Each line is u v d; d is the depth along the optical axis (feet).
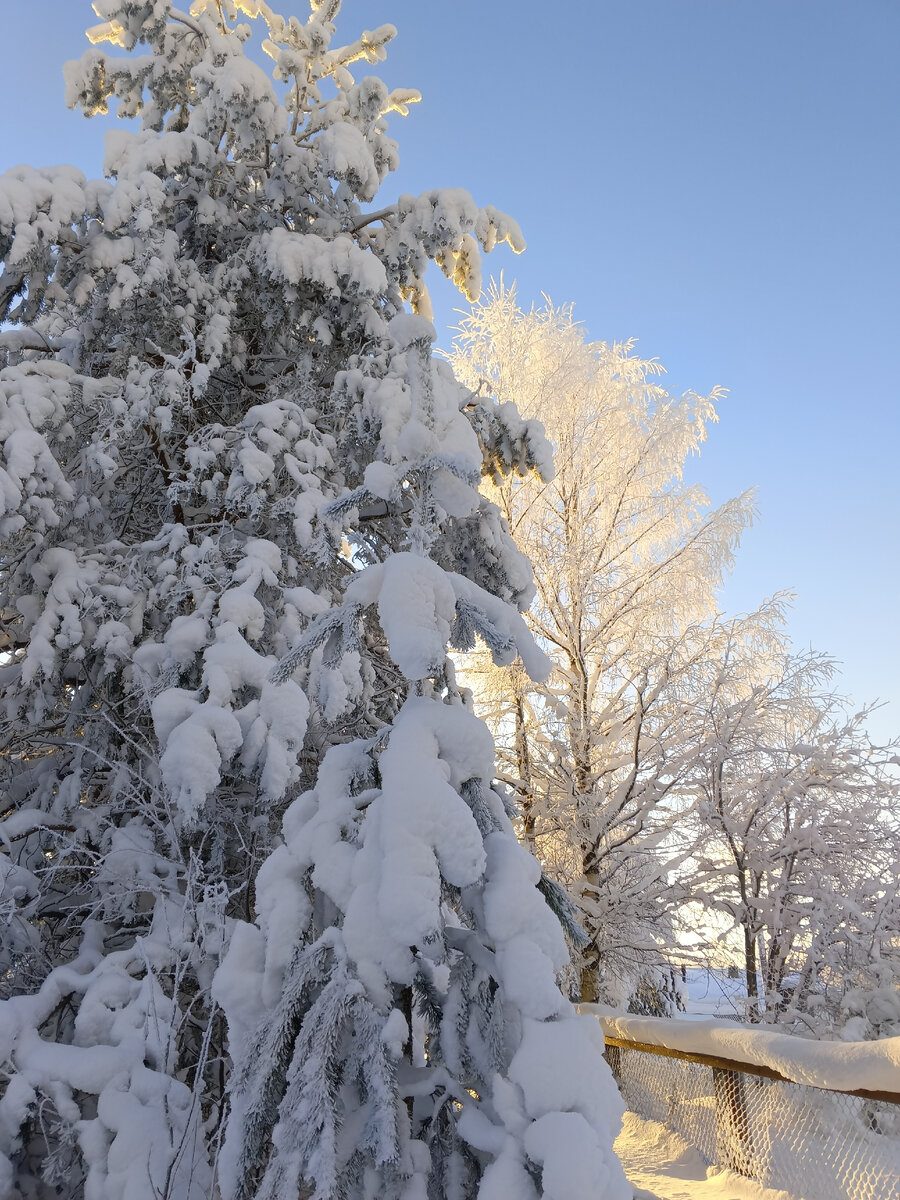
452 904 7.18
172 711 13.16
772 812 28.84
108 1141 9.44
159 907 12.87
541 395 38.22
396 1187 5.92
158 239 18.38
